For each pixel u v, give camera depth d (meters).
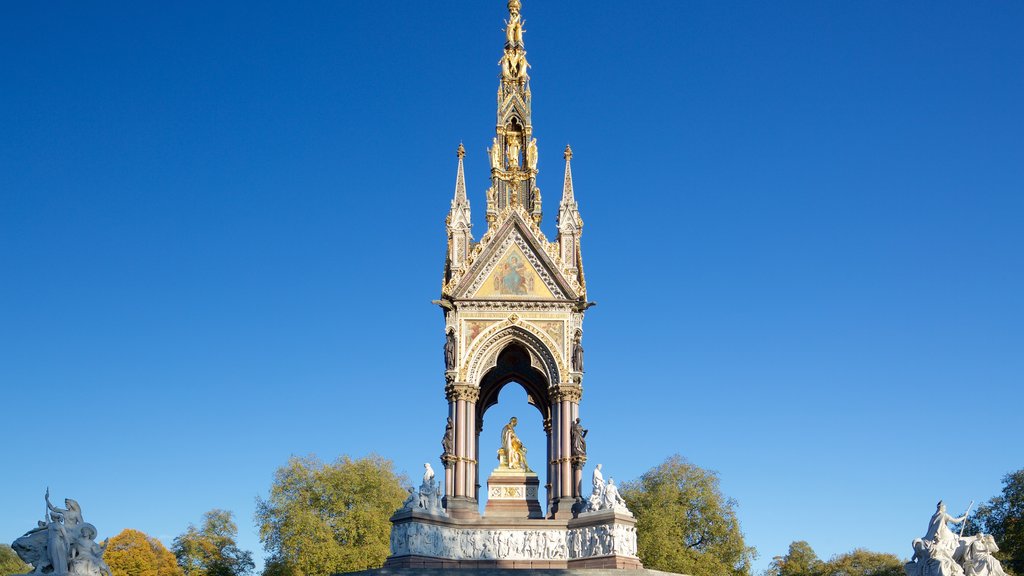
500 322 90.56
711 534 138.12
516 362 98.50
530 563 84.31
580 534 84.44
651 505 137.62
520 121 98.19
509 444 91.81
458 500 87.06
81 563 57.97
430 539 83.31
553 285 91.25
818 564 176.25
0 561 156.12
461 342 90.25
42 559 57.72
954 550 69.12
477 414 98.81
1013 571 124.44
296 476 144.62
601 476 86.25
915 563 69.50
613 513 83.31
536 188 95.88
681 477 142.25
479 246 91.75
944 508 69.62
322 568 133.62
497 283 91.19
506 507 89.56
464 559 84.31
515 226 92.31
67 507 58.81
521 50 100.44
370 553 134.88
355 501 142.88
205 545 161.00
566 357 90.00
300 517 136.62
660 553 129.38
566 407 89.00
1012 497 130.38
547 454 92.69
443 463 88.00
